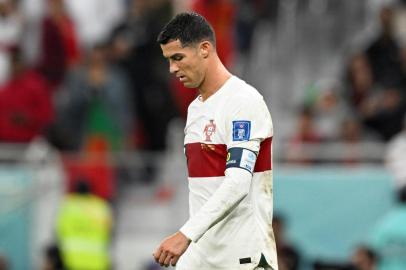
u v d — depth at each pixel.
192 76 20.98
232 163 20.47
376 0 52.25
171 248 20.08
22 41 45.41
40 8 45.97
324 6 52.84
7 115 41.41
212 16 45.31
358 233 36.56
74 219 37.12
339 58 50.50
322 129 42.75
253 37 49.56
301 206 37.06
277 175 37.34
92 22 48.91
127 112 42.69
